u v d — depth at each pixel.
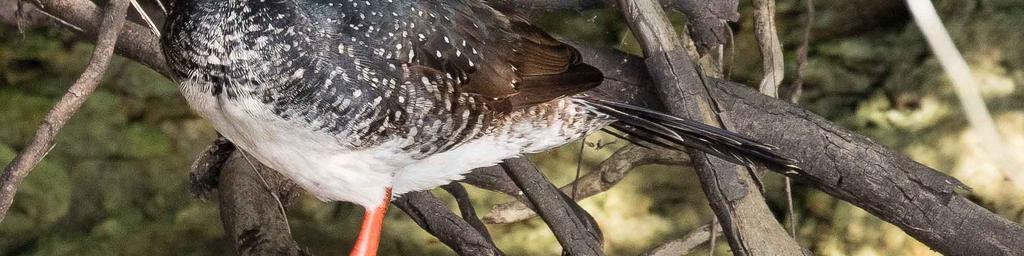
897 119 12.77
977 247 7.72
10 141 12.95
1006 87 12.60
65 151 13.24
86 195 13.02
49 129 5.72
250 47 6.21
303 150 6.57
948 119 12.62
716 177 7.34
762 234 7.25
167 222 12.89
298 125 6.39
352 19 6.34
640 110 7.40
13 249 12.49
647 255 9.33
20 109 13.30
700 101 7.49
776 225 7.35
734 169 7.36
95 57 5.88
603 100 7.48
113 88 13.84
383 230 12.98
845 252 12.52
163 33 6.45
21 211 12.75
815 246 12.60
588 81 7.23
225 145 8.65
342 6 6.33
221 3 6.21
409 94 6.53
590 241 7.94
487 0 7.82
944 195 7.73
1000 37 12.91
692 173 13.23
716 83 8.16
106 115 13.58
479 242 8.07
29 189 12.86
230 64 6.25
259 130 6.47
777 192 12.92
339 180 6.79
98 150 13.30
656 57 7.47
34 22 11.70
